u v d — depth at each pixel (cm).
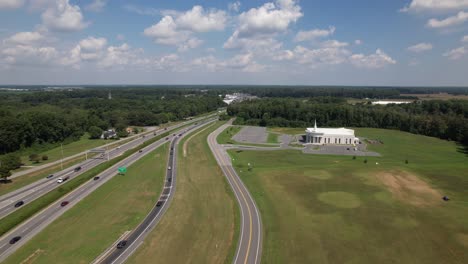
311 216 7612
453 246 6228
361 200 8656
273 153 15138
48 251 6081
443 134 19662
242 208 8138
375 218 7488
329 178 10700
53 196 8600
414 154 14862
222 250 6094
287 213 7800
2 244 6334
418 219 7438
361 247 6194
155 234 6731
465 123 18238
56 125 17338
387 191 9375
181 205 8356
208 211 7950
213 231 6869
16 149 15200
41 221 7381
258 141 18525
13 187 9881
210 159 13725
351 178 10681
